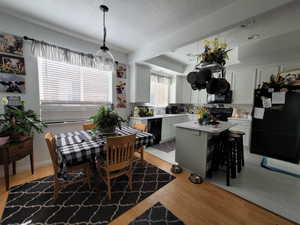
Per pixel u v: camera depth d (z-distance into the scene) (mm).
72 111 2729
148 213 1419
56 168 1530
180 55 3586
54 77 2479
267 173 2266
